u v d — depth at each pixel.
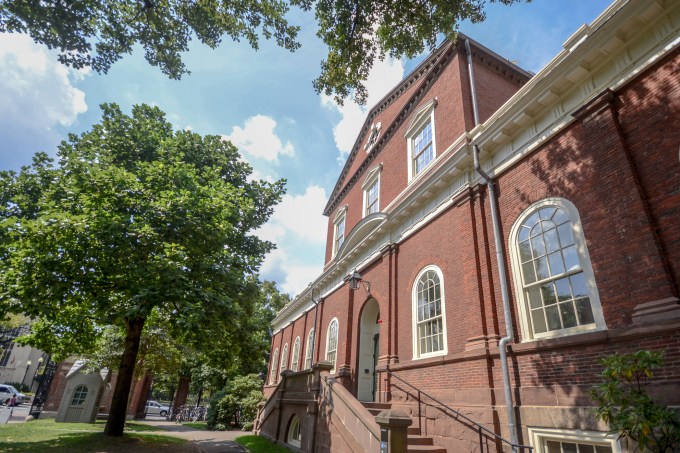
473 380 8.19
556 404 6.37
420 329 10.96
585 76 7.48
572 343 6.34
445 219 10.75
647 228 5.68
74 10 7.86
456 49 12.55
